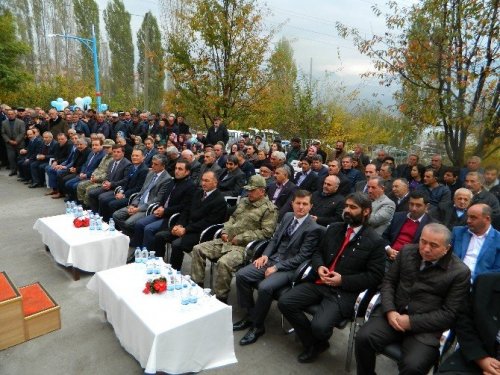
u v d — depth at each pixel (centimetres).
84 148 751
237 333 334
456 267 250
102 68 3675
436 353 240
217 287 359
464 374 225
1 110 1050
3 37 1538
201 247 385
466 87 576
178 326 250
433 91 606
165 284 296
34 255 482
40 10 3256
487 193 464
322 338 278
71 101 2305
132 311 269
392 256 362
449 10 563
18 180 914
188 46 1029
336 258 315
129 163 631
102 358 289
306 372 284
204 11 988
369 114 1477
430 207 479
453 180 584
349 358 287
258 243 382
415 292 260
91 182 665
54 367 277
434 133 664
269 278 327
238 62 1015
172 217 454
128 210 525
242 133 1433
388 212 414
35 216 641
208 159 671
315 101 1399
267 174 622
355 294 298
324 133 1391
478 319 232
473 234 321
